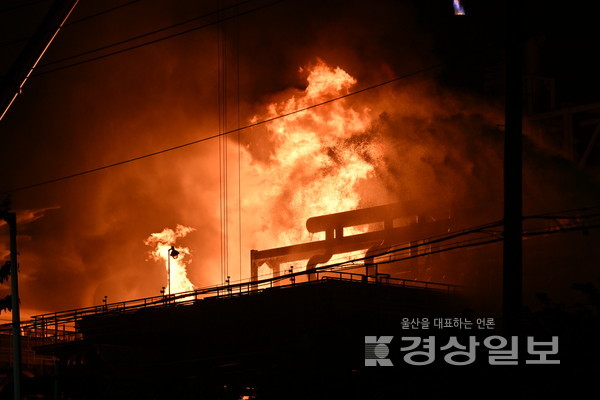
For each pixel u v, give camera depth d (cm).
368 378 6556
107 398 9900
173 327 11038
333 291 9506
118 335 11519
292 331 9781
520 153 4850
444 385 5903
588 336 5503
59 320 12006
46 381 11538
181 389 9012
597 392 5353
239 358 10012
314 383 7369
